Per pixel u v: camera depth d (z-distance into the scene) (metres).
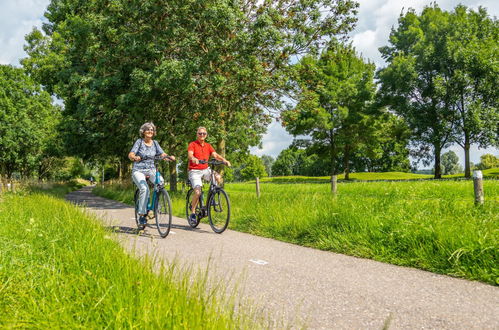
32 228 4.68
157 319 2.10
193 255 4.73
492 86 36.12
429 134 38.97
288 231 6.28
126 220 8.93
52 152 47.84
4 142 40.91
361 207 6.27
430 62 38.56
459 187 14.26
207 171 7.43
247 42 14.60
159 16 15.89
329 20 16.31
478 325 2.53
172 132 21.50
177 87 14.88
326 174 82.88
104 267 3.16
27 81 43.12
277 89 16.95
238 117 18.73
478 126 34.88
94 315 2.30
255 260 4.50
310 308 2.86
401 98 40.59
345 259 4.64
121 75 17.09
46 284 2.75
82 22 18.80
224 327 2.08
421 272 3.98
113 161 43.53
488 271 3.65
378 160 74.25
